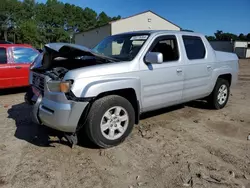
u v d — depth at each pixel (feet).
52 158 11.48
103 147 12.39
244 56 128.36
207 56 17.56
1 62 23.53
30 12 244.42
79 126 11.72
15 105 20.61
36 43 211.00
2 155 11.73
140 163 11.12
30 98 13.78
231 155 11.90
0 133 14.44
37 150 12.26
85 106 11.27
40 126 15.44
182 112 18.62
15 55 24.34
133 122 13.23
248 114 18.39
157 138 13.78
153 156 11.75
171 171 10.48
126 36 15.52
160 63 13.44
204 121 16.67
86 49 13.19
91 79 11.48
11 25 232.94
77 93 11.07
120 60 13.42
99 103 11.80
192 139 13.70
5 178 9.86
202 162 11.23
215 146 12.84
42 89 12.41
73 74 11.21
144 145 12.89
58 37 244.22
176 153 12.04
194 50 16.76
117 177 10.04
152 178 9.99
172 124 16.02
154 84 13.91
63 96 11.06
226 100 19.99
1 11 224.12
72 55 13.89
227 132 14.79
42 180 9.77
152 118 17.13
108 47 15.85
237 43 136.56
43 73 12.67
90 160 11.32
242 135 14.35
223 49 140.05
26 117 17.37
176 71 15.05
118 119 12.64
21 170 10.45
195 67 16.38
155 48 14.21
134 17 104.06
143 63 13.37
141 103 13.52
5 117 17.37
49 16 251.19
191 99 16.90
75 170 10.51
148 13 106.22
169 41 15.14
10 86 24.17
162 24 110.22
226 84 19.63
